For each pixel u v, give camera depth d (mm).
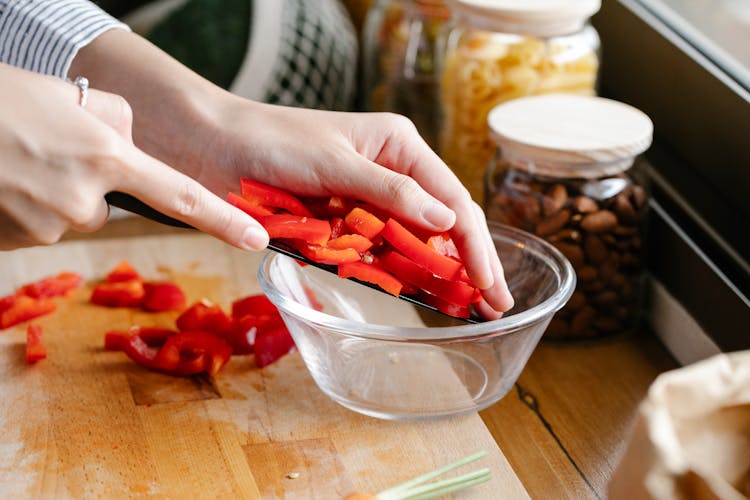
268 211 956
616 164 1160
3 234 896
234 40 1778
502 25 1319
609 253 1166
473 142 1372
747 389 738
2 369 1105
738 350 1083
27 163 839
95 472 941
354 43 1858
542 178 1169
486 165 1378
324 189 1035
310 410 1044
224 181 1101
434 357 1002
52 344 1156
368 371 999
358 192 1001
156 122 1115
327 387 1035
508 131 1177
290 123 1069
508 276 1122
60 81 885
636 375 1162
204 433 1003
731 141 1221
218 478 936
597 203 1152
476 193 1409
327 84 1787
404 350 998
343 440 993
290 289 1084
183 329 1161
